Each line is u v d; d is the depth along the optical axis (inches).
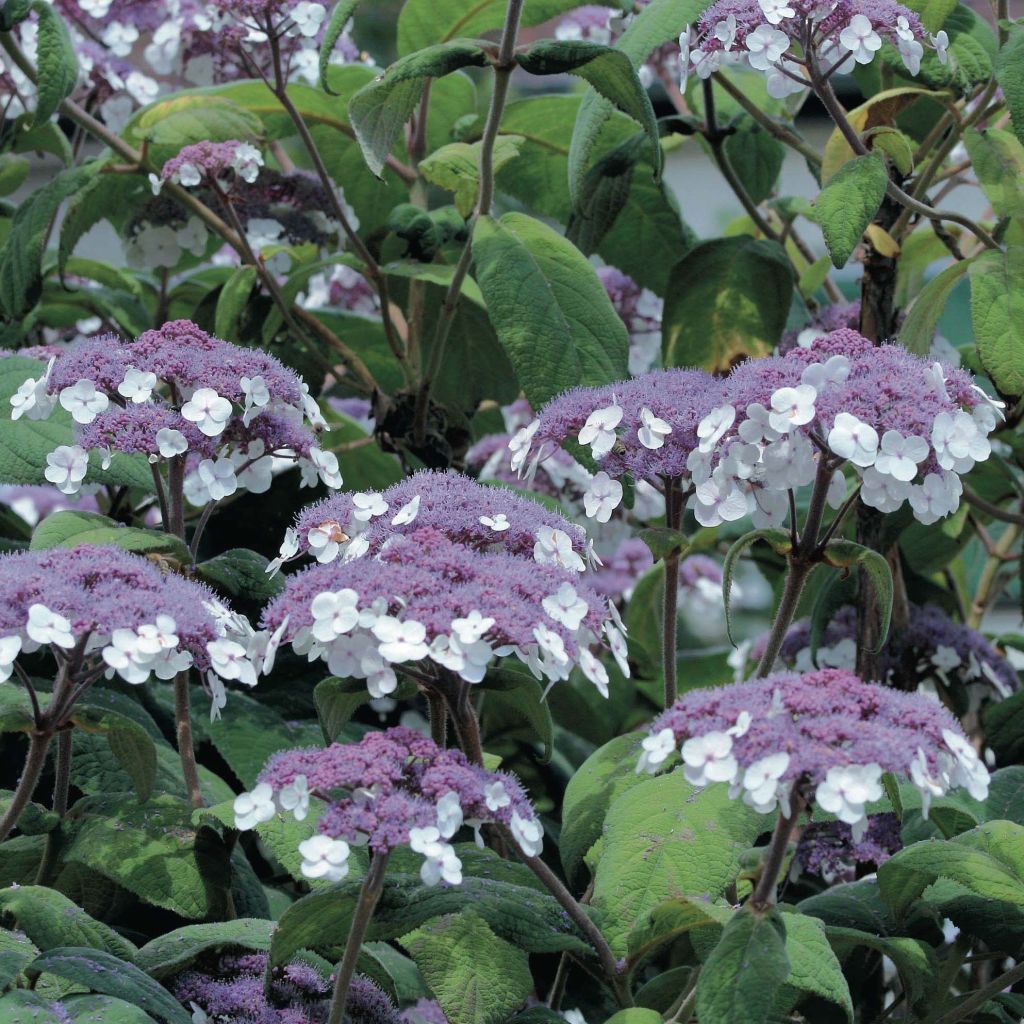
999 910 84.2
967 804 86.9
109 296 111.4
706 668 127.0
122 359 85.7
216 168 100.9
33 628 75.4
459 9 105.0
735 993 72.8
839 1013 89.4
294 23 100.8
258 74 101.8
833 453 80.0
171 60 112.3
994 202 95.0
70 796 95.7
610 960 78.6
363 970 82.4
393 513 80.2
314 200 109.0
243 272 102.9
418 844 72.0
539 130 110.1
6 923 81.1
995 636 104.7
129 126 108.0
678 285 102.1
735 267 101.8
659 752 73.6
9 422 90.1
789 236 113.7
